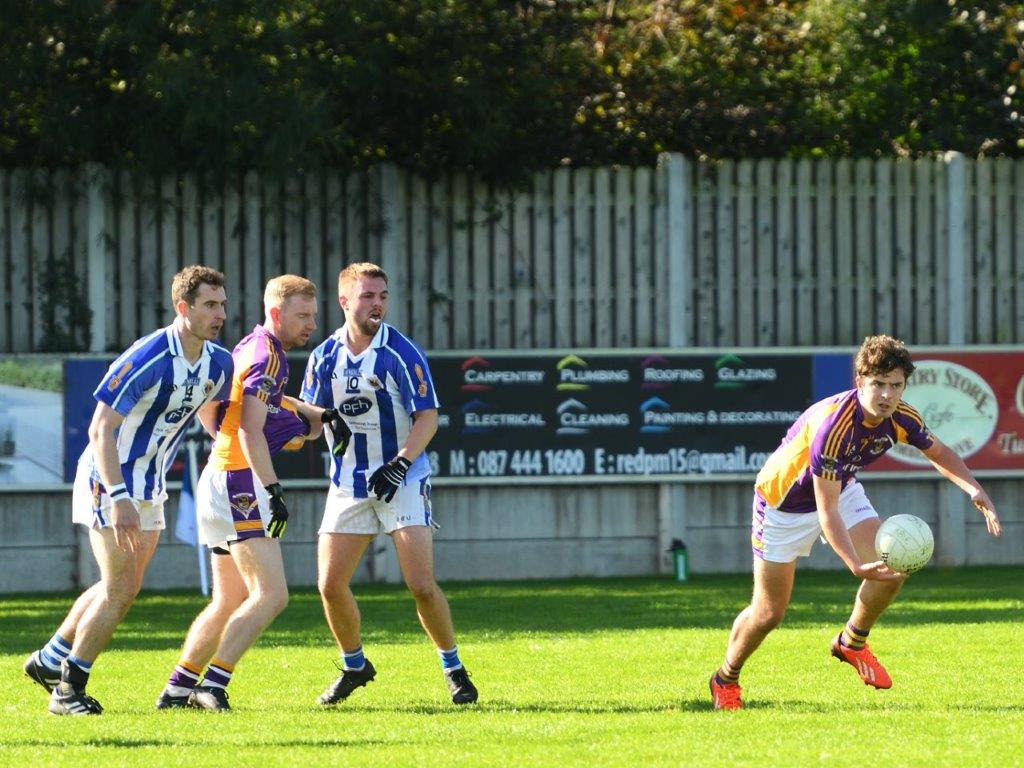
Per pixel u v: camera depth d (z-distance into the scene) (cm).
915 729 2352
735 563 5806
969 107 6844
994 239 5978
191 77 5194
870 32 6719
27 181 5491
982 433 5834
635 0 6806
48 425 5447
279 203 5631
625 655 3491
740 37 6769
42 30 5391
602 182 5803
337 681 2761
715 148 6569
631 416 5697
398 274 5744
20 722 2480
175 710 2636
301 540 5594
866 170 5912
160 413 2561
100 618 2583
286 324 2703
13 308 5538
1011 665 3228
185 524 4984
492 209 5778
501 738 2291
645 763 2073
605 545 5747
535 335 5791
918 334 5931
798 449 2500
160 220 5597
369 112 5816
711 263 5853
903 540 2519
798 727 2378
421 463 2709
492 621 4356
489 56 5869
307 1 5491
